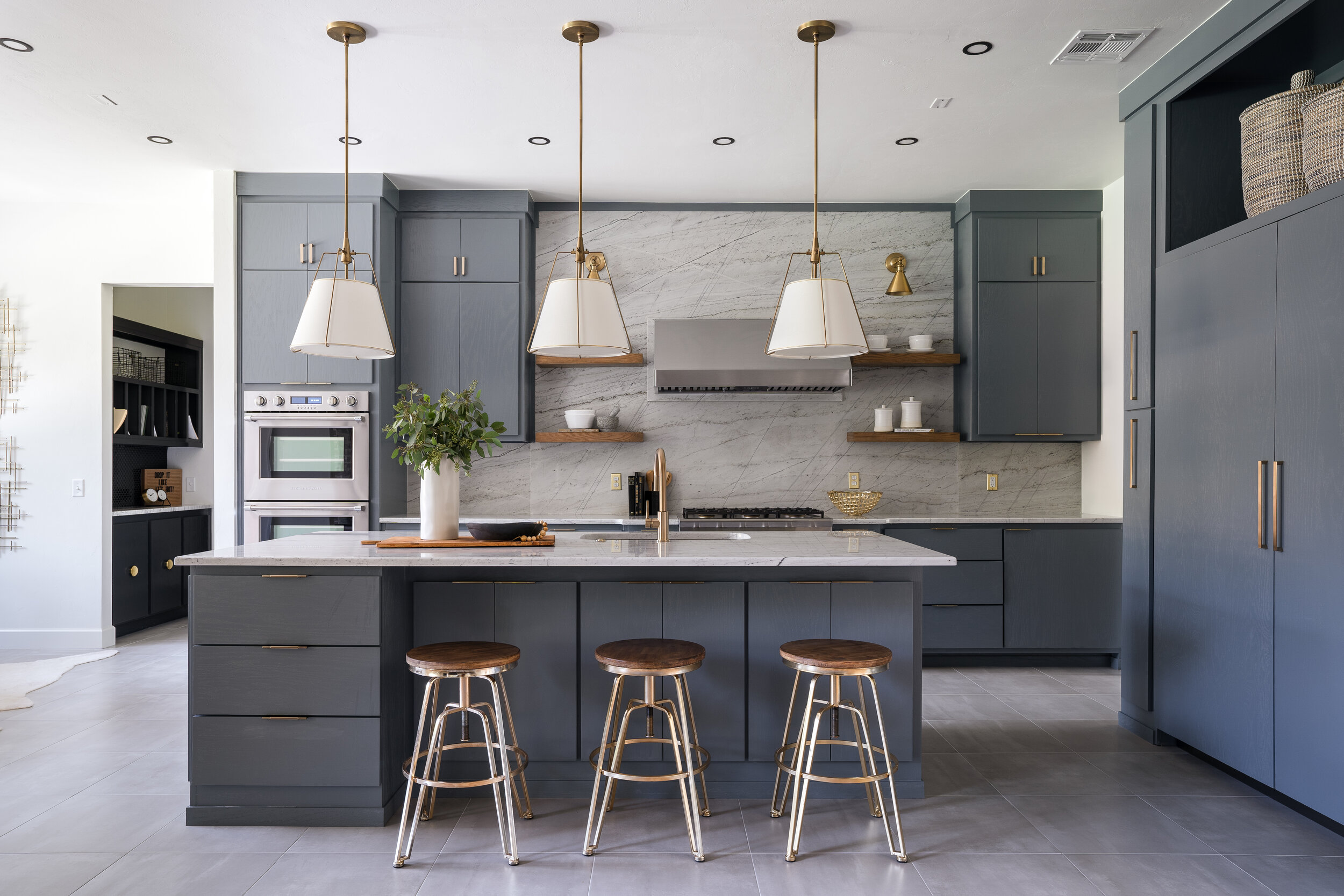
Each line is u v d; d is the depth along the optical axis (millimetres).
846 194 4801
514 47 3039
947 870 2248
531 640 2736
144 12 2793
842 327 2654
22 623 4855
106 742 3244
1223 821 2559
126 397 5695
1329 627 2344
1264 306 2611
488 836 2451
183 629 5430
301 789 2523
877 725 2738
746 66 3199
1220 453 2832
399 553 2623
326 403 4379
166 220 4852
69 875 2205
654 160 4215
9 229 4859
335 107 3559
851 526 4457
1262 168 2748
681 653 2389
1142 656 3322
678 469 5008
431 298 4676
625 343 2736
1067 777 2928
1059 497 4992
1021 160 4242
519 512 4980
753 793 2758
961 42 3033
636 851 2361
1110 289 4594
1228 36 2791
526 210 4691
